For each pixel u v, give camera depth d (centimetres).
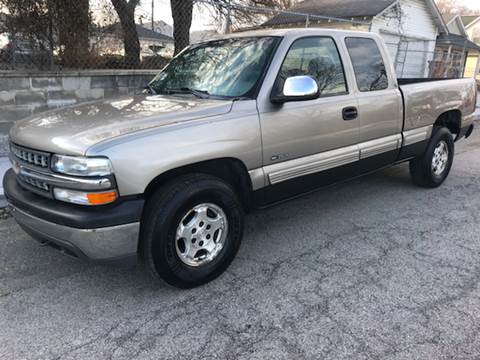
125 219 263
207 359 241
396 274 332
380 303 293
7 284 317
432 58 2188
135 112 308
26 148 292
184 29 942
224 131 305
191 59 406
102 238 261
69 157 258
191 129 290
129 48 789
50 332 264
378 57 442
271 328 267
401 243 388
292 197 377
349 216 454
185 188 288
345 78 400
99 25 748
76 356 244
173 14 927
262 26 1370
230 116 312
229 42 396
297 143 355
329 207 481
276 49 351
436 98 504
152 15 836
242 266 347
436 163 537
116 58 780
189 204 291
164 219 279
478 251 372
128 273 337
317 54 381
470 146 822
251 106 324
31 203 279
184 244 302
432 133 519
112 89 714
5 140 636
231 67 362
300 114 352
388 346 250
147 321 275
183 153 283
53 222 267
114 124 282
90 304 294
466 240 395
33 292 308
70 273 335
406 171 627
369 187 554
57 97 666
